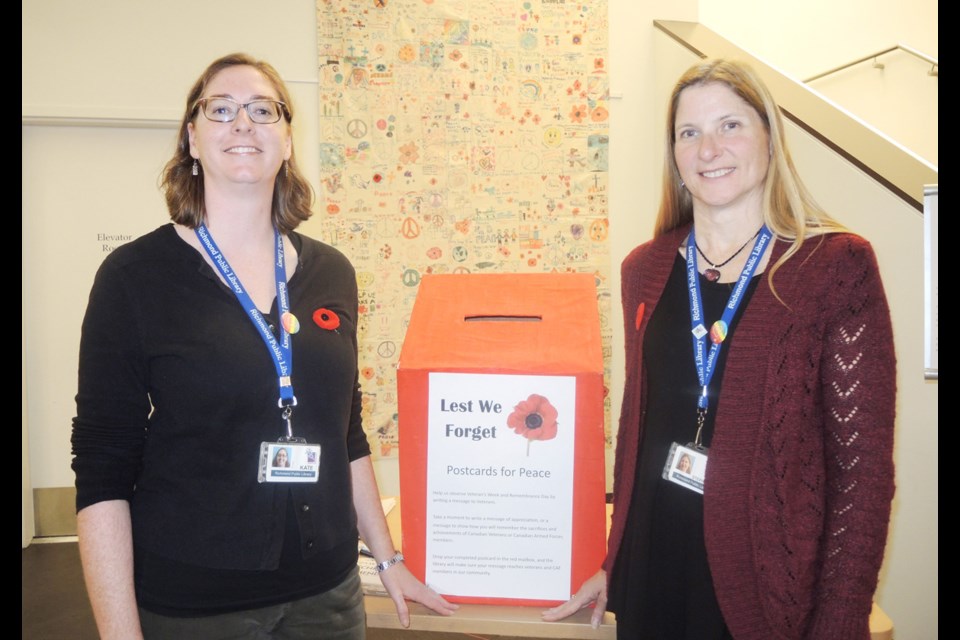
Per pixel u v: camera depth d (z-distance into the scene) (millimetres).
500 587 1144
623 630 1085
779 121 1080
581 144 3754
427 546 1158
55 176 3400
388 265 3654
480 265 3725
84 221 3441
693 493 1059
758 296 1026
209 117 1082
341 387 1137
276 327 1089
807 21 4617
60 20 3311
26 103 3307
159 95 3414
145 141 3471
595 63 3736
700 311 1110
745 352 1013
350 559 1125
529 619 1116
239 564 982
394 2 3564
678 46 3533
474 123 3666
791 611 965
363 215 3617
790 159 1082
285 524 1028
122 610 954
